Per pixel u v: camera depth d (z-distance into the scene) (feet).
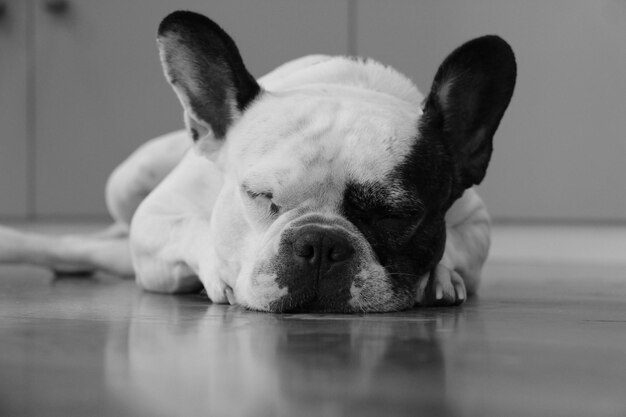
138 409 1.89
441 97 3.32
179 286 3.72
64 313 3.11
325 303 3.05
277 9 6.72
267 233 3.11
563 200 6.48
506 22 6.44
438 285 3.31
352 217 3.11
